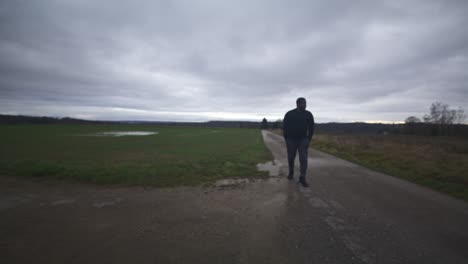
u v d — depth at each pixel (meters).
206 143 16.81
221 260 1.89
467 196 3.72
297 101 4.53
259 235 2.34
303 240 2.24
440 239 2.28
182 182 4.63
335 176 5.32
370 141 16.20
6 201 3.43
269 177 5.18
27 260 1.86
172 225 2.58
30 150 11.01
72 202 3.39
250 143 16.70
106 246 2.10
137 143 16.38
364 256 1.95
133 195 3.77
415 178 5.03
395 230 2.48
